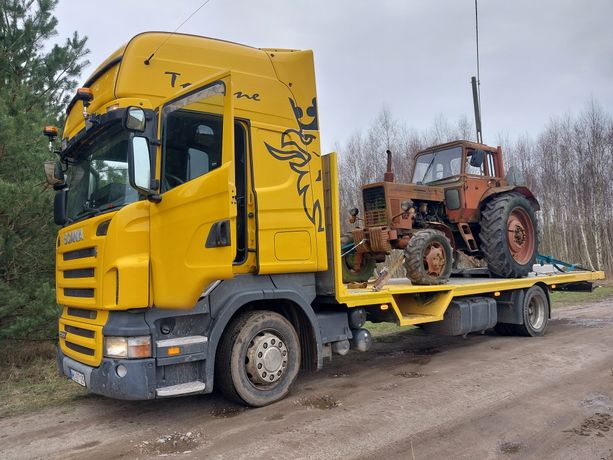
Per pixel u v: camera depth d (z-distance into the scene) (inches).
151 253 161.9
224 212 156.4
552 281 346.9
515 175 363.3
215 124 172.6
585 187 1040.2
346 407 184.9
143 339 159.2
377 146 1061.1
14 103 283.4
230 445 151.1
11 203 243.1
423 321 249.6
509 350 283.4
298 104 207.8
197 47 190.4
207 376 169.5
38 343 306.3
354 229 298.8
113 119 172.1
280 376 191.0
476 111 433.7
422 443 148.9
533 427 160.1
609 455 138.3
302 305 197.8
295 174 201.5
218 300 178.5
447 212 330.0
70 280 185.9
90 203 187.3
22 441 162.6
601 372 225.9
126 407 195.8
